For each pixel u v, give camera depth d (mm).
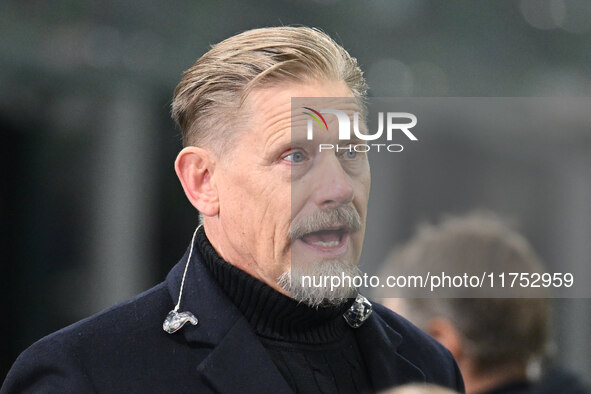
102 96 9219
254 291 3061
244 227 3043
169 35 9305
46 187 9258
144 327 3084
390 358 3346
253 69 3035
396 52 10039
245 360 2971
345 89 3139
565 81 10562
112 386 2898
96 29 9062
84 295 9188
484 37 10359
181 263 3363
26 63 8875
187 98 3178
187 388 2947
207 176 3170
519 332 3449
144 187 9367
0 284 9047
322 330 3215
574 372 3609
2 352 8961
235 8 9461
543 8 10734
